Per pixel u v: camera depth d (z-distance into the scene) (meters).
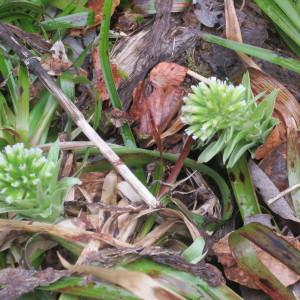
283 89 0.44
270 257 0.37
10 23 0.48
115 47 0.49
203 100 0.39
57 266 0.39
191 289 0.34
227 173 0.43
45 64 0.45
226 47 0.47
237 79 0.46
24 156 0.35
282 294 0.35
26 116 0.42
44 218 0.38
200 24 0.50
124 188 0.42
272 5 0.46
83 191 0.42
